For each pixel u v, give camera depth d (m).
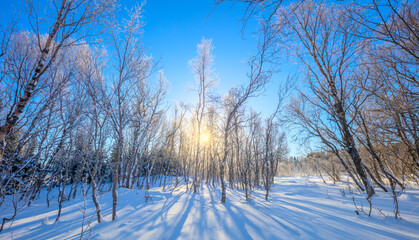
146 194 8.43
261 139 15.05
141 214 5.68
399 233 3.95
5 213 6.87
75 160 10.33
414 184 9.50
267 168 9.20
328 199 8.52
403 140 7.42
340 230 4.23
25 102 3.80
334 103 9.66
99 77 5.43
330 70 9.64
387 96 6.65
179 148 20.72
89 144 6.51
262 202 7.95
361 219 5.07
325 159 17.61
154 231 4.24
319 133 10.62
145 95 7.78
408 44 4.24
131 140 14.97
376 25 3.69
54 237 4.08
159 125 17.52
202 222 4.88
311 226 4.53
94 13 4.54
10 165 5.80
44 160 8.33
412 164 9.02
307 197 9.55
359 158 8.78
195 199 8.38
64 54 5.58
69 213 6.29
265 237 3.88
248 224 4.72
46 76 5.52
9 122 3.61
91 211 6.31
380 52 5.08
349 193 9.39
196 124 19.58
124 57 5.43
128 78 5.48
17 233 4.45
